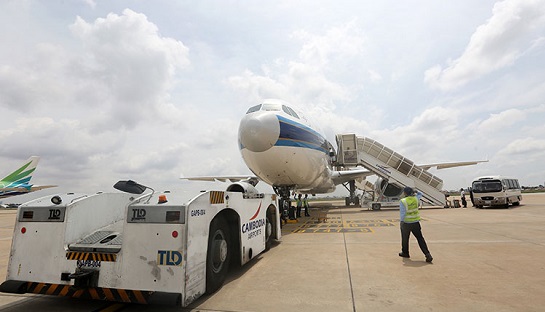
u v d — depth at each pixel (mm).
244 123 12602
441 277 5297
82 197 4656
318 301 4242
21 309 4211
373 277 5371
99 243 4297
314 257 7129
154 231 3912
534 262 6227
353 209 26984
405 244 6879
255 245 6762
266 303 4207
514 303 4039
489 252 7230
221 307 4086
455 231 10766
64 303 4438
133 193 5852
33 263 4238
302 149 13703
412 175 23031
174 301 3619
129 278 3891
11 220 23438
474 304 4020
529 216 15664
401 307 3963
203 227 4328
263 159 12883
